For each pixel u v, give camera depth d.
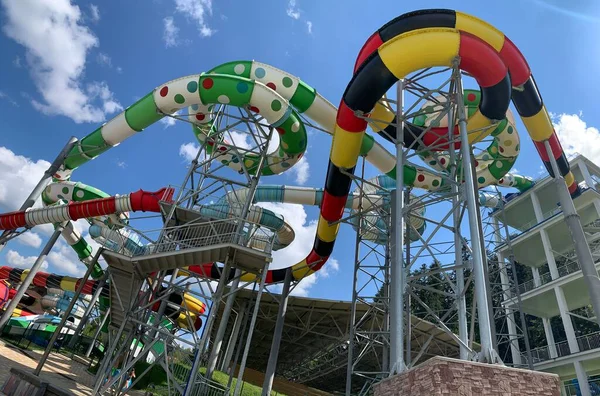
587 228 26.80
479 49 11.24
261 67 18.42
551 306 27.95
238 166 22.34
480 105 13.50
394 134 17.69
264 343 35.62
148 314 15.72
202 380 16.69
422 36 11.30
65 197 25.00
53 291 41.31
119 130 19.23
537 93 14.73
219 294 14.02
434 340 23.70
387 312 17.56
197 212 15.62
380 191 22.00
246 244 14.88
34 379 9.48
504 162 21.08
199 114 19.89
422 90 14.08
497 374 7.31
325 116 18.31
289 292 24.19
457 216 12.03
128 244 24.92
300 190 24.16
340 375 39.50
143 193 21.47
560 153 17.66
